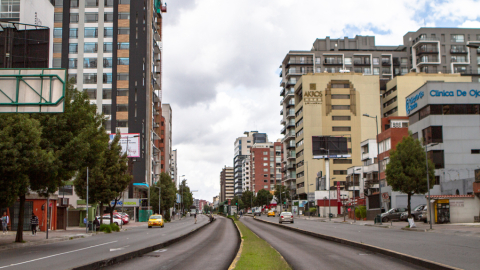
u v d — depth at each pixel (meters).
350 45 146.38
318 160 114.50
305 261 14.36
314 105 116.38
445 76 115.94
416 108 59.34
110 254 17.53
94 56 88.81
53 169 24.23
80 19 89.69
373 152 81.31
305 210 114.00
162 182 94.75
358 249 18.97
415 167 40.84
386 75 139.12
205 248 20.66
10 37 36.16
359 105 116.69
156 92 123.31
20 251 20.25
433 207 42.50
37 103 17.00
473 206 41.69
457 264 12.88
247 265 12.39
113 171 43.66
